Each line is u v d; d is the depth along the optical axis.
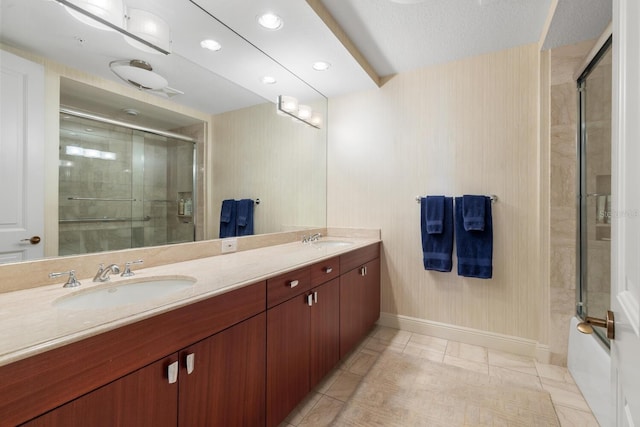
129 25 1.39
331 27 1.74
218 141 1.92
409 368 1.95
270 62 2.06
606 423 1.37
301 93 2.58
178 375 0.92
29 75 1.13
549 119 1.96
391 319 2.57
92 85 1.32
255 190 2.18
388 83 2.54
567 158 1.91
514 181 2.12
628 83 0.58
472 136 2.24
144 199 1.52
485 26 1.86
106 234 1.36
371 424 1.46
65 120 1.23
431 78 2.38
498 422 1.47
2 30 1.08
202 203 1.82
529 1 1.62
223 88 1.95
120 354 0.78
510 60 2.12
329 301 1.79
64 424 0.67
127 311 0.85
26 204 1.12
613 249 0.71
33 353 0.63
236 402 1.13
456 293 2.32
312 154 2.69
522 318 2.11
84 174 1.29
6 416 0.59
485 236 2.15
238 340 1.14
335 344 1.85
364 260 2.27
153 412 0.85
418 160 2.43
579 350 1.74
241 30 1.70
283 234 2.39
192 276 1.27
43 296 0.99
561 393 1.69
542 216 2.00
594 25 1.70
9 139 1.08
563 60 1.91
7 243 1.08
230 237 1.99
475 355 2.11
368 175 2.64
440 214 2.26
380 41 2.02
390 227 2.56
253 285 1.21
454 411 1.55
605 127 1.64
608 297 1.60
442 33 1.93
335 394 1.69
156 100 1.57
